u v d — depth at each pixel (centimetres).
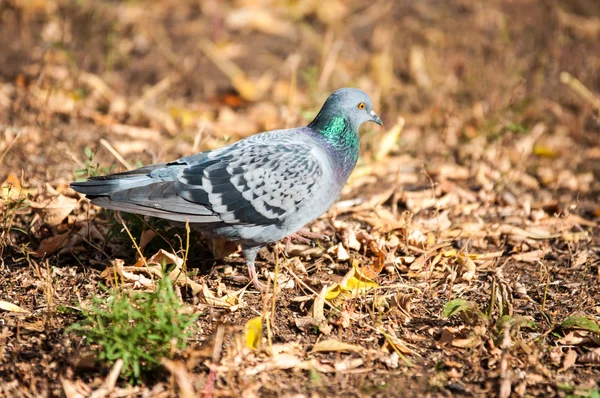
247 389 773
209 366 793
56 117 1469
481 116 1540
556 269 1057
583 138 1534
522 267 1070
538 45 1866
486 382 803
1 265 1002
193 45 1825
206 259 1055
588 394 786
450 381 805
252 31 1911
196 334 864
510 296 941
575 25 1941
